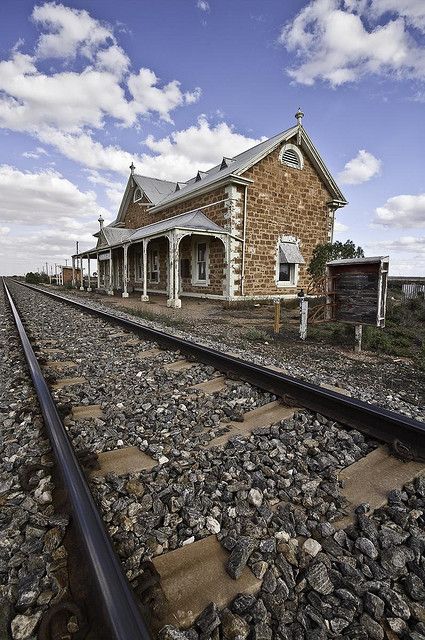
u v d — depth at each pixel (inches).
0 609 51.6
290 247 660.1
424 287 708.0
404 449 93.3
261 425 114.3
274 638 49.3
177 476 87.0
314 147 665.0
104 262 1182.3
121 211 1082.1
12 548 64.3
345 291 252.4
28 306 504.4
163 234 548.7
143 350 219.6
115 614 43.7
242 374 158.9
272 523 70.4
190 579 57.2
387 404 139.3
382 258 225.8
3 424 114.7
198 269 686.5
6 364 188.9
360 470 88.5
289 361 213.8
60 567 59.2
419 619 52.5
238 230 595.5
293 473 87.7
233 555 61.0
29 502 75.5
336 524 70.5
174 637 46.9
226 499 77.4
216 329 323.0
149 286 881.5
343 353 239.6
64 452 83.4
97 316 367.9
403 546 65.2
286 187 653.3
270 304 552.4
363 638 49.4
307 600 54.9
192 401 134.9
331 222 729.6
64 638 47.3
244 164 578.9
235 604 52.9
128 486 81.7
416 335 293.9
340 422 113.6
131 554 63.3
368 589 56.6
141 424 115.8
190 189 682.8
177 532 68.9
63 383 156.9
